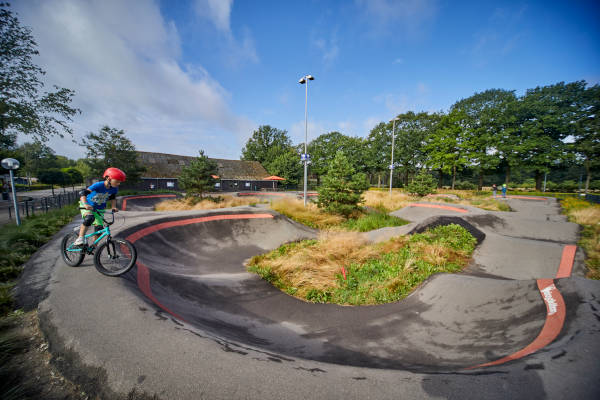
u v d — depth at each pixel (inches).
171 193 850.1
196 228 343.6
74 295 116.9
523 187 1600.6
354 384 68.9
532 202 727.1
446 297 170.1
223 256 296.8
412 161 1435.8
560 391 61.9
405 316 158.2
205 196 676.7
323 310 174.2
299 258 259.6
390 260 255.4
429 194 872.3
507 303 144.8
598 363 71.7
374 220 477.7
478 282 174.6
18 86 443.5
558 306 123.0
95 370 74.3
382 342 129.3
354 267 245.1
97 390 68.7
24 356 83.5
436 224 331.0
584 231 315.0
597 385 62.9
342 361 107.5
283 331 143.1
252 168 1622.8
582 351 79.1
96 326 93.8
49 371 77.2
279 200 566.9
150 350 80.7
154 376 70.0
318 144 1909.4
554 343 89.2
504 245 270.2
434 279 199.6
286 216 437.7
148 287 149.2
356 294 197.2
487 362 94.7
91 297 114.9
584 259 222.5
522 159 1156.5
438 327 140.1
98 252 138.5
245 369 73.2
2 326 98.4
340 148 1729.8
